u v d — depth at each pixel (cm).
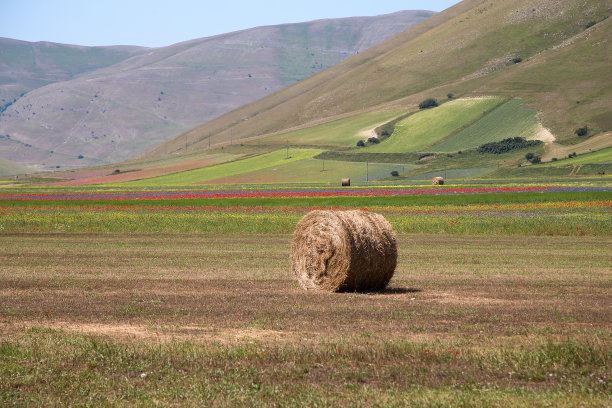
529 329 1862
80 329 1905
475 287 2758
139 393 1345
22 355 1606
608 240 4981
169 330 1886
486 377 1443
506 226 5706
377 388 1372
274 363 1547
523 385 1391
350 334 1819
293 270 2867
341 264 2631
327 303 2350
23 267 3441
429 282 2922
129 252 4216
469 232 5659
